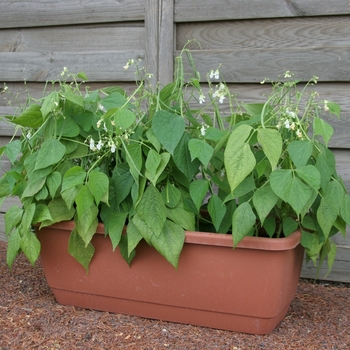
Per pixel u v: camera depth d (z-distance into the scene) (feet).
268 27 7.04
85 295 5.64
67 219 5.30
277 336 5.15
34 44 8.42
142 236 4.91
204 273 5.02
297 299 6.38
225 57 7.20
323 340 5.11
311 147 4.54
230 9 7.12
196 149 4.73
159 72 7.52
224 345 4.92
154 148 5.13
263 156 5.02
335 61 6.70
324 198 4.87
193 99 7.43
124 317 5.51
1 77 8.62
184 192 5.32
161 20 7.43
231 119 5.40
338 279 7.09
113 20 7.80
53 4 8.13
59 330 5.22
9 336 5.11
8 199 8.81
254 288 4.90
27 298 6.09
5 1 8.41
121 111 4.78
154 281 5.24
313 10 6.75
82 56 8.06
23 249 5.24
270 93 7.07
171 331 5.19
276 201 4.59
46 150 5.02
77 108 5.30
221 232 5.29
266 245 4.69
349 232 6.98
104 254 5.36
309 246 5.11
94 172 4.87
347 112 6.76
